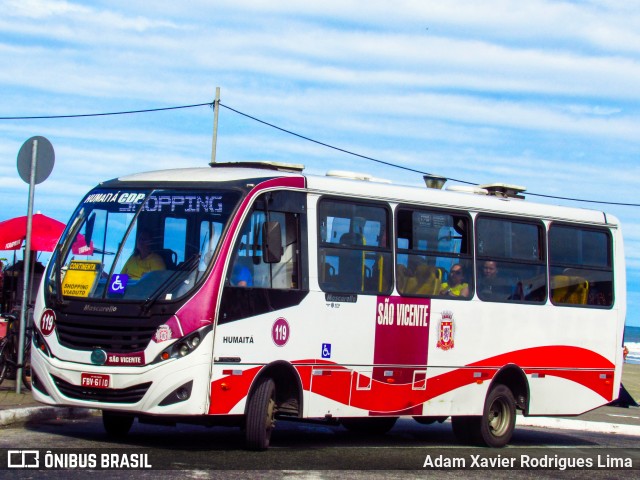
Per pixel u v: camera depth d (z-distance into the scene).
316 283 12.62
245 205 11.87
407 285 13.83
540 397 15.71
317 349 12.56
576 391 16.20
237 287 11.64
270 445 12.88
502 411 15.20
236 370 11.55
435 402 14.15
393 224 13.76
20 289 18.50
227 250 11.58
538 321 15.66
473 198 15.05
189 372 11.11
